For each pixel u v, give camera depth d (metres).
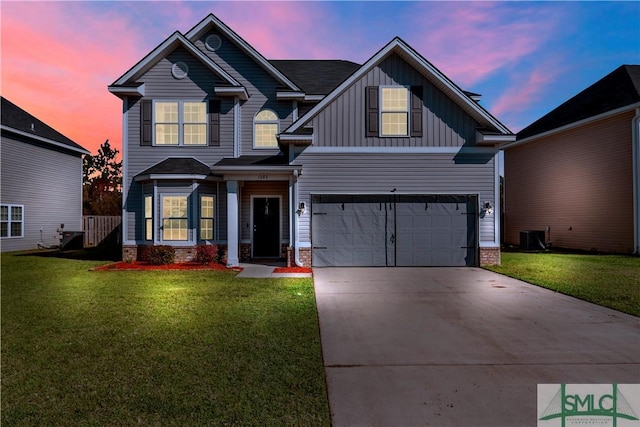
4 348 4.52
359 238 11.89
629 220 14.48
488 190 11.91
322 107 11.77
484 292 8.13
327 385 3.69
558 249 17.28
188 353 4.36
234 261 11.50
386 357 4.43
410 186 11.86
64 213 20.17
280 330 5.23
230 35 13.56
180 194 12.30
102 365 4.02
